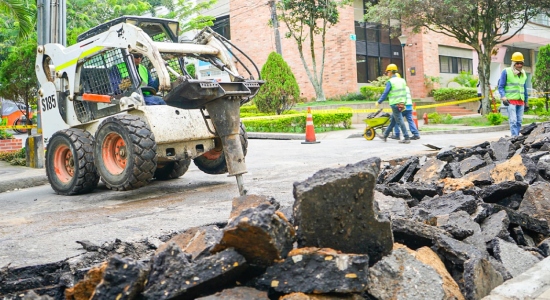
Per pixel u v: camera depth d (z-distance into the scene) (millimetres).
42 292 3486
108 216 6297
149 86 8391
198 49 8164
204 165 9195
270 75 22375
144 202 7262
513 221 4539
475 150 7777
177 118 7828
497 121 22016
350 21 29359
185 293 2795
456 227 4027
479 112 27578
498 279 3451
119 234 4887
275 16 26781
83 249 4379
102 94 8461
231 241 2879
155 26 9055
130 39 7855
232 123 6398
